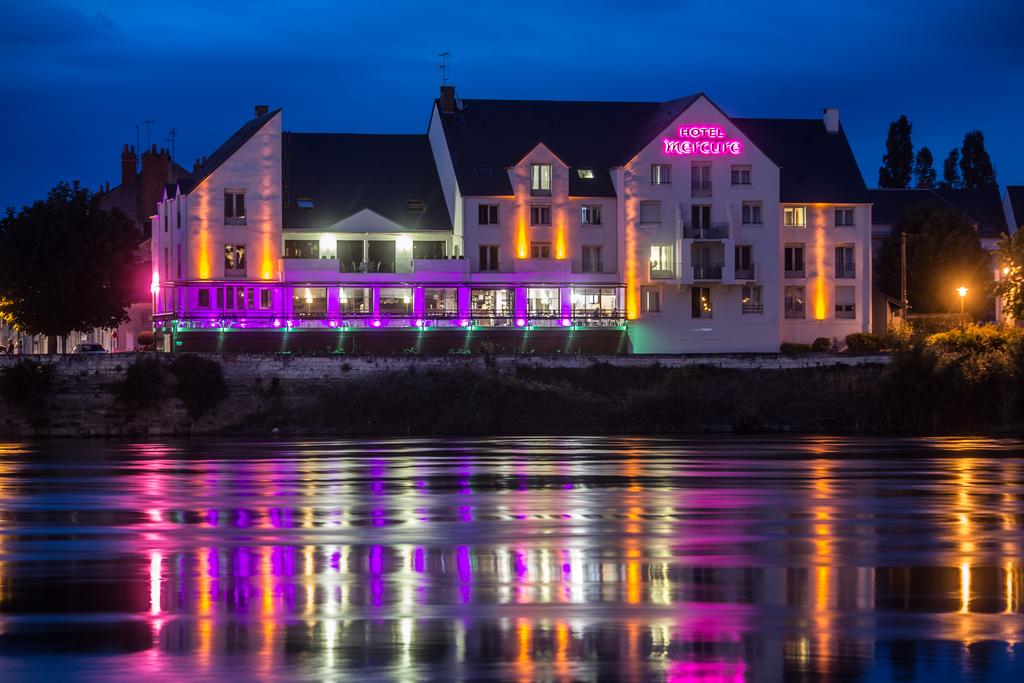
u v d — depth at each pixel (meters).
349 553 45.53
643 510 56.12
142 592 39.12
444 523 52.38
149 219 159.00
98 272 117.50
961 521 53.09
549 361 110.88
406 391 105.06
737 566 43.19
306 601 37.94
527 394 106.44
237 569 42.59
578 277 126.31
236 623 35.34
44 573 41.88
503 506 57.38
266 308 120.56
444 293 123.25
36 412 100.56
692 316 128.62
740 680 30.50
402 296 122.69
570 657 32.22
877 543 47.62
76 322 118.44
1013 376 107.38
